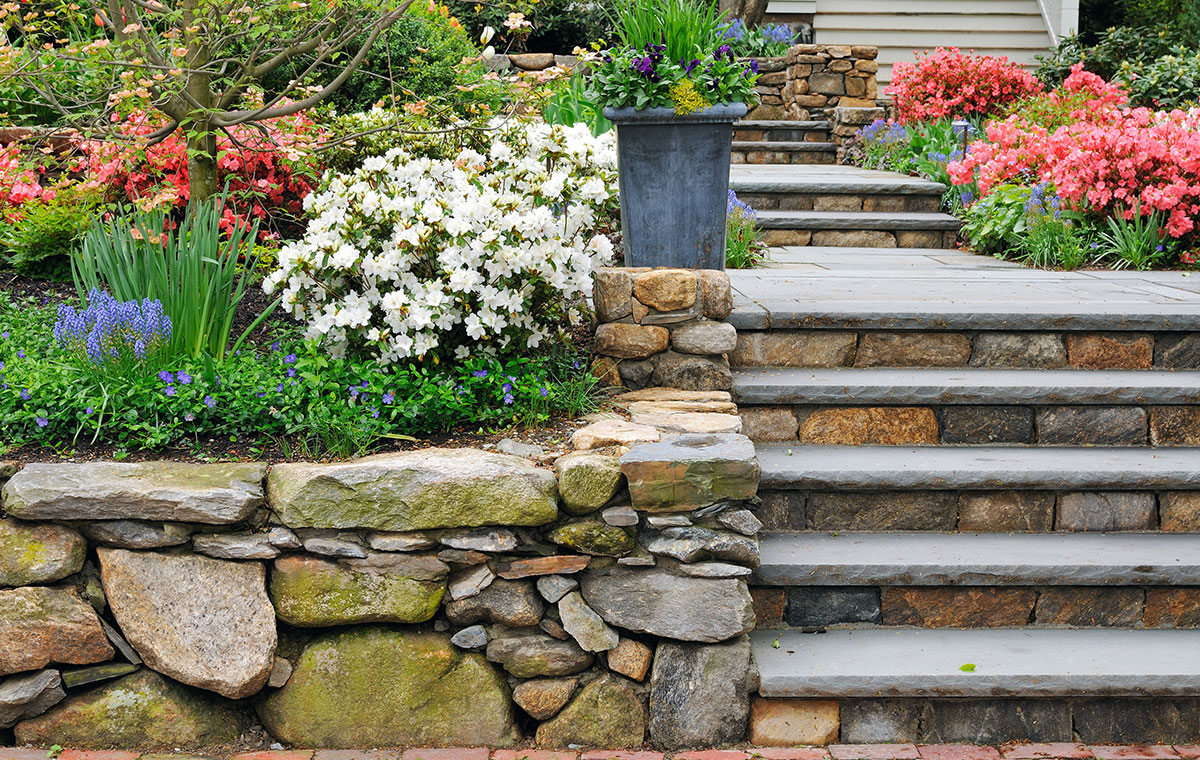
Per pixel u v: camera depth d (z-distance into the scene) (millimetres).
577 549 2939
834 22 12141
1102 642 3104
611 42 11047
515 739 2998
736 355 3961
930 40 12172
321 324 3494
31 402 3182
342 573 2908
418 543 2887
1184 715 2957
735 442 3068
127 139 4484
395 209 3566
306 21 4633
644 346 3691
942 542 3355
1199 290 4582
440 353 3639
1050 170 6090
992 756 2865
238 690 2883
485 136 4918
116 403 3182
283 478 2906
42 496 2811
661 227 4141
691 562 2908
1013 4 12125
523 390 3410
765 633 3191
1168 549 3281
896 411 3717
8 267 5227
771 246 6660
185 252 3713
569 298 3811
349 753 2920
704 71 4000
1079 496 3451
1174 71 9477
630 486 2895
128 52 4281
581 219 3928
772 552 3258
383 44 6941
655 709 2951
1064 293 4457
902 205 7176
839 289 4531
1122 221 5660
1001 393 3654
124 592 2885
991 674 2893
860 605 3225
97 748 2904
